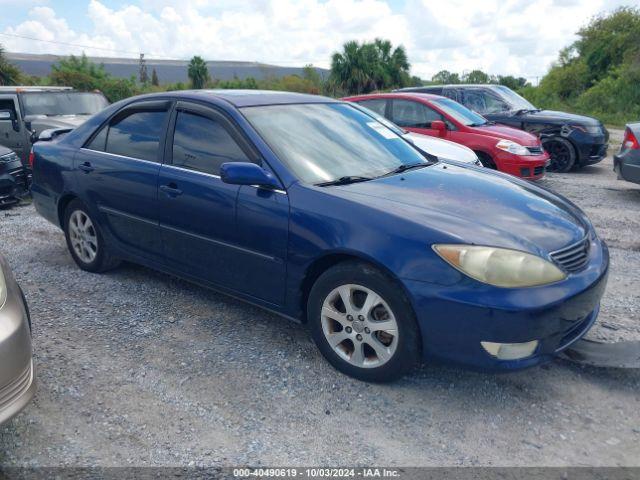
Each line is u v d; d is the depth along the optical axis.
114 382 3.22
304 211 3.22
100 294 4.48
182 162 3.91
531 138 8.45
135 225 4.27
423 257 2.84
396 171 3.81
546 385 3.21
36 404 3.01
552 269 2.85
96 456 2.62
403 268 2.87
